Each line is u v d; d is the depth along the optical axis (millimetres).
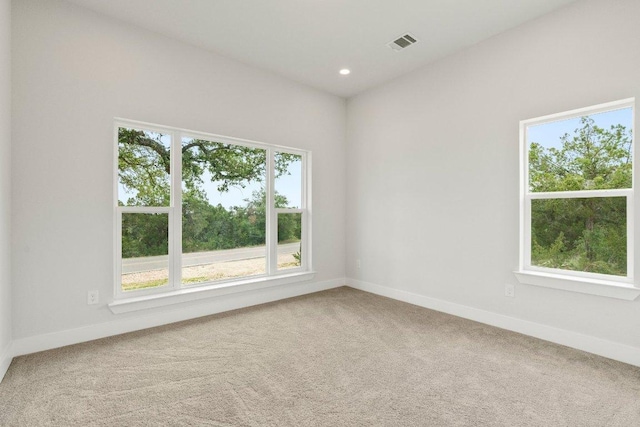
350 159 4457
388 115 3928
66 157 2461
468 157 3133
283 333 2727
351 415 1619
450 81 3275
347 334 2709
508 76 2826
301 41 3027
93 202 2584
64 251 2457
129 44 2748
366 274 4227
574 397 1785
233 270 3533
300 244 4152
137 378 1973
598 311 2340
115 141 2762
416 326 2910
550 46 2566
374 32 2869
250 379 1970
